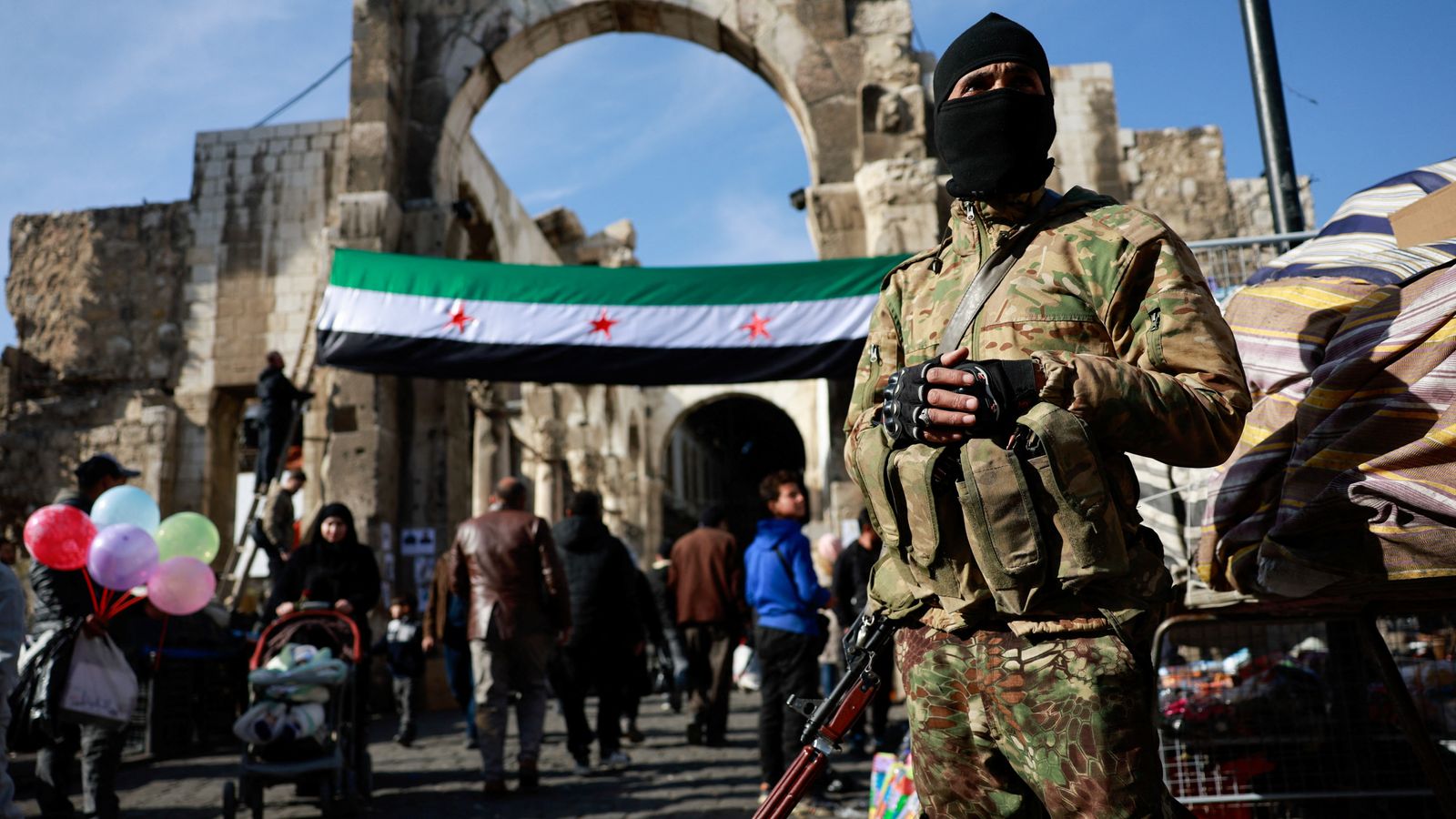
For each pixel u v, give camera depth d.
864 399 2.01
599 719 7.37
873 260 9.22
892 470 1.71
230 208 19.83
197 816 5.80
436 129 12.76
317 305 15.55
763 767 5.64
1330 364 2.26
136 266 20.00
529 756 6.30
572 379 9.15
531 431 22.77
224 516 19.64
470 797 6.23
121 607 4.99
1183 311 1.64
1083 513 1.53
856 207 11.67
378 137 12.21
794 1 12.32
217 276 19.64
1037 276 1.76
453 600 8.59
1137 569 1.62
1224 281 3.99
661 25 12.71
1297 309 2.43
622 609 7.38
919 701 1.78
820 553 9.12
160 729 8.43
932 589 1.71
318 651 5.57
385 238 11.92
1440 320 2.08
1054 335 1.71
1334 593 2.30
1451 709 3.11
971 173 1.81
